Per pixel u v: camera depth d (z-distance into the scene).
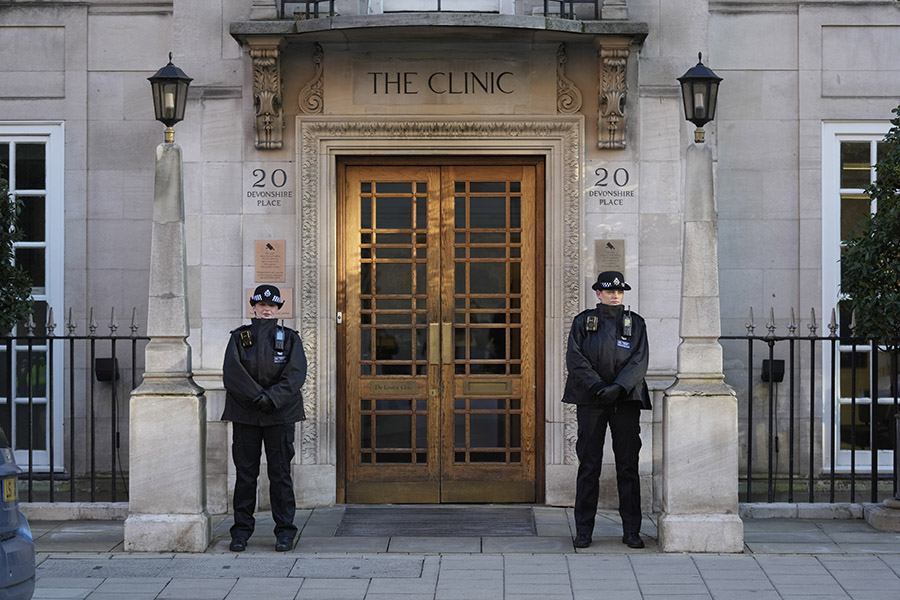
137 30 10.01
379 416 9.57
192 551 7.84
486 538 8.28
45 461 10.09
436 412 9.54
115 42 10.02
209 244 9.30
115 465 9.33
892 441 10.02
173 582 7.11
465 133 9.26
